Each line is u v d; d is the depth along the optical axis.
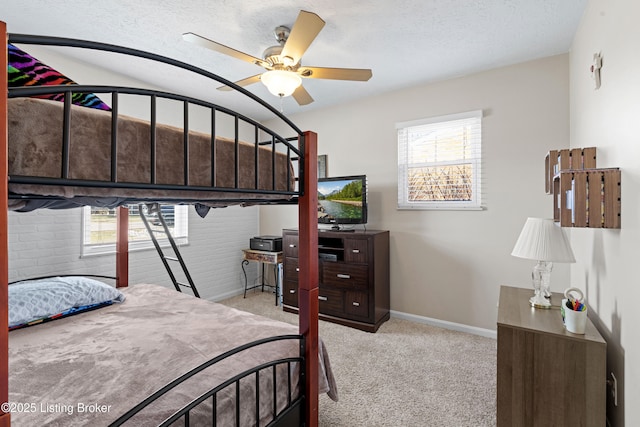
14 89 0.59
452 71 2.84
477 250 2.89
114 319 1.71
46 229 2.47
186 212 3.55
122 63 2.66
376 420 1.74
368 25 2.11
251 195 1.23
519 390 1.50
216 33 2.20
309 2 1.87
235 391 1.10
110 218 2.91
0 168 0.56
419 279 3.20
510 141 2.73
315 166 1.42
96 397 1.00
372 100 3.47
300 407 1.39
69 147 0.68
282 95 2.20
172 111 3.32
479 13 1.99
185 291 3.52
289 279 3.52
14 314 1.55
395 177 3.33
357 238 3.06
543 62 2.59
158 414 0.93
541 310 1.74
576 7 1.93
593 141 1.80
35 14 1.97
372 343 2.71
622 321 1.33
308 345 1.39
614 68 1.43
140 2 1.86
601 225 1.38
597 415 1.36
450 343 2.71
